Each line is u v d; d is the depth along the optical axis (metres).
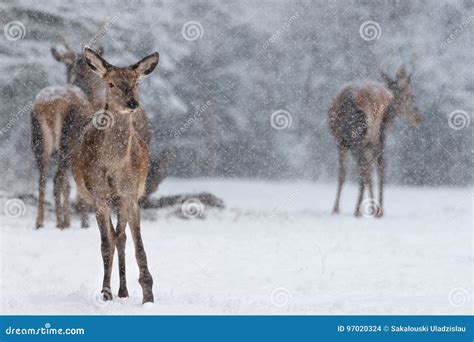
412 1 34.44
